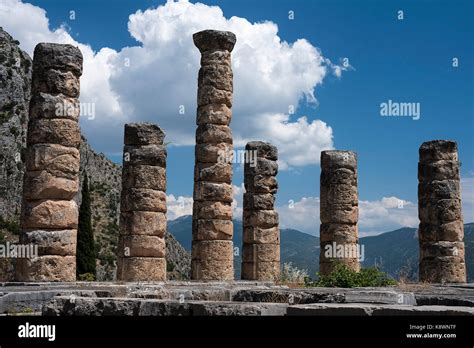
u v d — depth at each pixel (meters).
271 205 29.17
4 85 75.94
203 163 25.55
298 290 12.78
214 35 25.94
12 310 13.18
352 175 27.84
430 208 28.52
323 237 27.69
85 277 35.03
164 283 19.88
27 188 19.97
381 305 9.48
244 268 28.81
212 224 25.12
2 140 71.94
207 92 25.81
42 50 20.42
